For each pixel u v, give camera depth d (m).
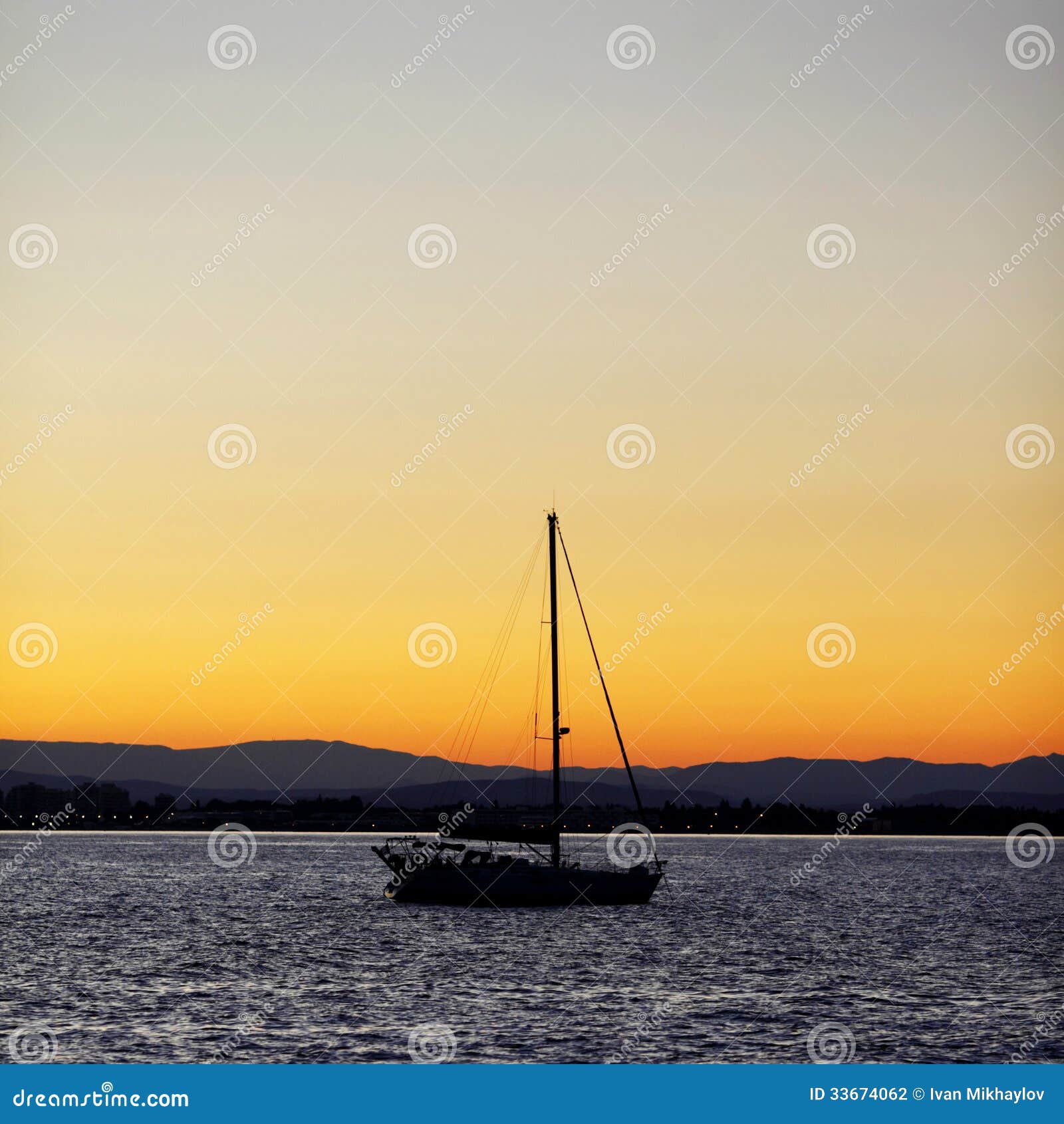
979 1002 49.81
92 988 52.06
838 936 74.44
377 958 61.62
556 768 81.69
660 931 74.50
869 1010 47.56
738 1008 47.62
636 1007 47.66
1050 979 56.16
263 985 52.72
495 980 53.81
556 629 81.31
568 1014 46.25
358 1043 41.34
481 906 82.62
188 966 59.00
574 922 77.81
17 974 56.31
